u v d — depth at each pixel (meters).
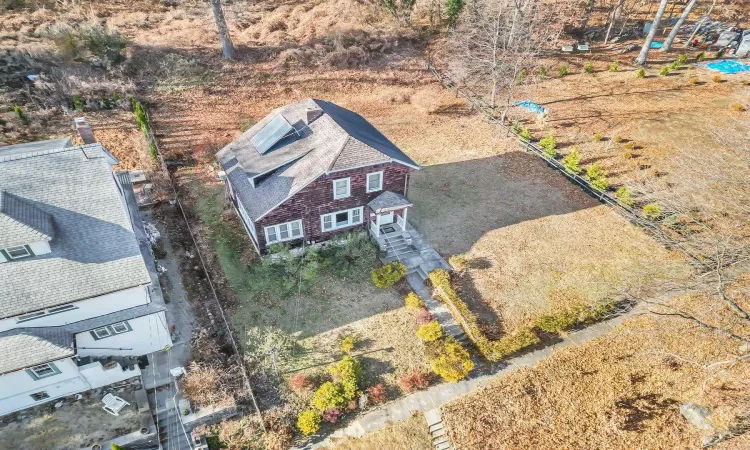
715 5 64.19
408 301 26.25
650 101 45.28
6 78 39.75
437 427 21.38
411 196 34.50
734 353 24.42
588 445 20.91
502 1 46.75
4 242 18.78
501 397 22.41
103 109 40.47
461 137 41.44
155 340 23.09
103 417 20.70
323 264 28.56
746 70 50.31
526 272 28.59
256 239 28.27
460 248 30.20
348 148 26.98
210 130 39.97
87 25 44.16
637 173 35.88
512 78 41.50
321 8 56.16
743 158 28.94
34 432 20.05
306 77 47.22
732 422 21.58
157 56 46.06
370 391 22.09
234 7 56.34
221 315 25.48
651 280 26.41
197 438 20.36
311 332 24.95
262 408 21.59
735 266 24.06
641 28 59.56
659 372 23.69
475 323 24.94
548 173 37.28
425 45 53.78
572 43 55.50
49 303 19.44
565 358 24.23
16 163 21.11
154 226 30.81
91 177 22.14
